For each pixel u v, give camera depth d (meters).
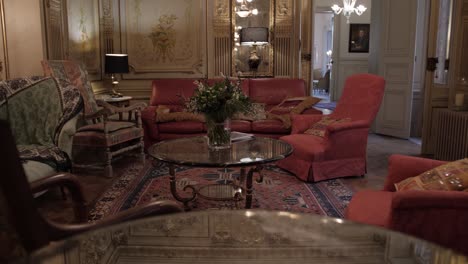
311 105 4.65
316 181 3.61
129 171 4.03
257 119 4.52
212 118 2.84
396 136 5.95
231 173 3.95
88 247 1.13
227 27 5.65
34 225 0.99
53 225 1.16
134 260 1.10
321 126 3.99
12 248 0.97
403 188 1.95
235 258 1.13
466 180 1.73
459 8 4.46
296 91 5.16
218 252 1.17
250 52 5.79
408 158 2.12
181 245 1.20
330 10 9.93
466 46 4.50
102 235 1.21
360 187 3.53
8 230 0.96
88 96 4.32
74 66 4.27
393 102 5.96
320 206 3.04
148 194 3.30
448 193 1.56
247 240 1.24
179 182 3.65
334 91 10.33
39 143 3.16
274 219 1.42
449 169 1.84
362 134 3.74
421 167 2.06
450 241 1.57
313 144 3.70
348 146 3.71
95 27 5.37
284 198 3.21
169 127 4.61
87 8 5.13
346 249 1.18
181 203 2.96
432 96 4.71
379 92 3.72
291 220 1.41
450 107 4.56
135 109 4.29
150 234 1.26
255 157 2.61
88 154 4.04
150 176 3.85
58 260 1.04
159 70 5.71
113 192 3.35
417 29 6.06
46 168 2.87
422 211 1.57
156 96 5.12
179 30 5.66
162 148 2.92
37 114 3.22
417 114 6.15
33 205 0.99
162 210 1.40
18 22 4.03
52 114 3.23
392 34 5.90
